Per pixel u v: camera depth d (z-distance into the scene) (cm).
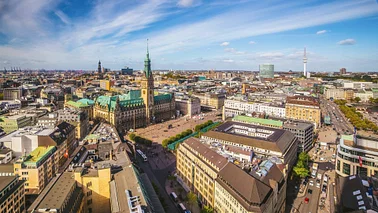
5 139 19038
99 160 16100
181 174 19250
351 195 13338
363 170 17625
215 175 14212
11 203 12138
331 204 15600
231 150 16538
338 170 18938
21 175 14925
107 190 12681
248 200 11019
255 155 16562
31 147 18388
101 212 12762
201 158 16362
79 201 12012
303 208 15362
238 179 12419
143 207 9756
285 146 19488
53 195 10988
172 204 15750
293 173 19212
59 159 19000
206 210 13188
